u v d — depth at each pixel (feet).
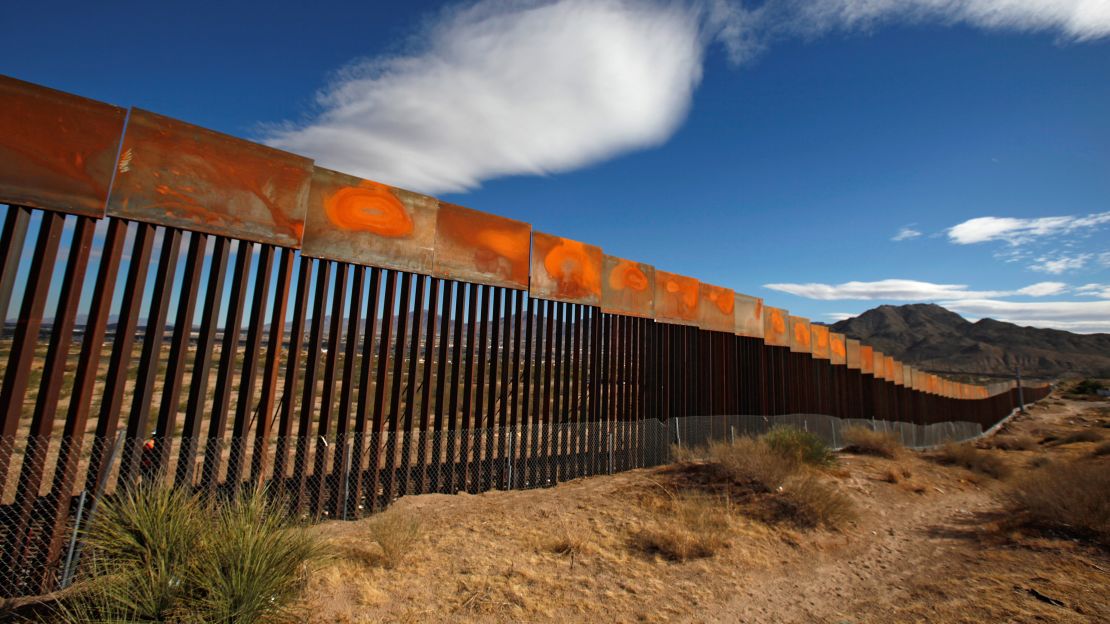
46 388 18.30
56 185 18.84
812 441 45.16
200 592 14.20
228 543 15.11
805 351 72.79
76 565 17.31
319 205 26.37
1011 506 35.78
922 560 26.27
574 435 39.19
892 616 18.89
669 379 49.52
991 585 21.39
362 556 20.08
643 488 33.24
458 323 32.91
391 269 29.19
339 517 25.86
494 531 24.31
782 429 46.85
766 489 33.63
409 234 29.99
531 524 25.73
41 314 18.51
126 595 13.30
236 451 22.50
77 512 17.51
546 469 36.83
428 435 30.53
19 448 34.63
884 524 32.99
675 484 34.22
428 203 31.12
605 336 43.34
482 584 18.84
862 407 88.28
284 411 24.44
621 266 44.78
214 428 22.31
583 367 41.14
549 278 38.14
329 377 26.45
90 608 13.98
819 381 75.66
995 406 198.70
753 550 25.03
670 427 47.91
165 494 16.60
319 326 26.05
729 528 27.07
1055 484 30.32
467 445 32.17
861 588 22.34
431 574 19.26
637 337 46.29
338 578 17.60
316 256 26.03
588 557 22.22
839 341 83.82
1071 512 28.32
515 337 35.83
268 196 24.43
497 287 35.04
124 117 20.65
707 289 55.01
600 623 17.04
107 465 18.30
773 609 19.51
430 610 16.70
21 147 18.31
